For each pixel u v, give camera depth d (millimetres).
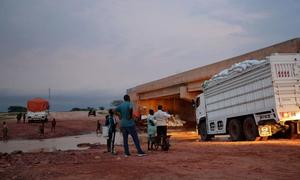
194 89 46500
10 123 59719
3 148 24328
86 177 7480
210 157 10711
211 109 22766
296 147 12734
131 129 12141
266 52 30969
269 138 18938
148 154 12555
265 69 16922
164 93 55531
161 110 14797
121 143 25484
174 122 55344
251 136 18609
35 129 49562
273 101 16391
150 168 8539
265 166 8305
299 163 8641
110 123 14211
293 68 16766
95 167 9062
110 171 8227
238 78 19297
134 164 9477
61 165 9773
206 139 24062
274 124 17047
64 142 30391
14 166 9969
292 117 16375
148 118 14977
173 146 17094
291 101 16484
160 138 14523
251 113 18203
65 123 61656
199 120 24484
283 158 9719
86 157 12297
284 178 6723
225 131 21109
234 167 8312
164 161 10016
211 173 7516
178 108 67688
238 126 19750
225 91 20812
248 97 18469
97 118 75250
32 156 13852
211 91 22703
